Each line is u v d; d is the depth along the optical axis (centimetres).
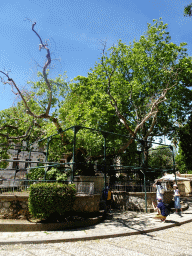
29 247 516
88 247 529
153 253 489
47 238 571
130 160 1975
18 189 1171
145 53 2123
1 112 1962
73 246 534
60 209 703
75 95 1872
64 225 701
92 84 2078
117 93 1911
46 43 1196
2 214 729
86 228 717
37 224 669
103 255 469
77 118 1595
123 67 2138
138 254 480
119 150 1628
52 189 706
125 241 593
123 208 1220
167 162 2592
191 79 2083
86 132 1507
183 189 2361
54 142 1548
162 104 2162
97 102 1766
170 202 1336
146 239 618
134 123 2120
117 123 1906
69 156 1789
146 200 1126
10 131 1991
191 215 1039
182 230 750
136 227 746
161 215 863
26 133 1753
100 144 1559
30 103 1598
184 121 2289
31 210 688
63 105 1767
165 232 715
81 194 956
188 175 2711
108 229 705
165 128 2266
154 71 2080
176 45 2028
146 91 2114
